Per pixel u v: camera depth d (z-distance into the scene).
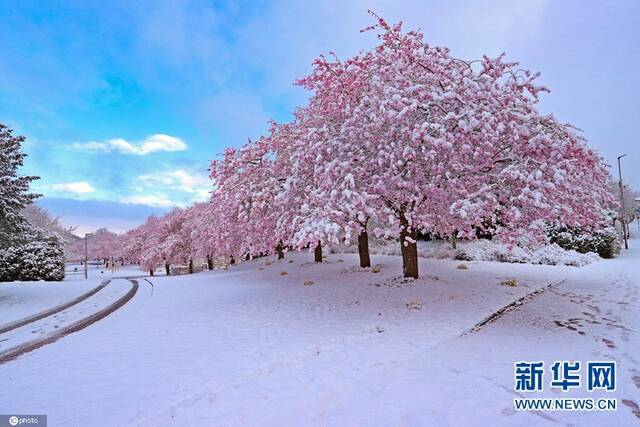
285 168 13.98
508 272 13.85
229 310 9.75
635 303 8.48
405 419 3.61
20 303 14.37
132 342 7.00
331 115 10.89
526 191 7.02
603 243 19.64
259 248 16.03
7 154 15.01
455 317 7.47
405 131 8.35
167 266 43.88
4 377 5.39
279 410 3.90
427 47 9.49
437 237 24.06
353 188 8.31
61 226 53.41
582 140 8.45
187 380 4.86
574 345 5.68
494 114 7.89
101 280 27.52
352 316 8.10
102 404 4.28
